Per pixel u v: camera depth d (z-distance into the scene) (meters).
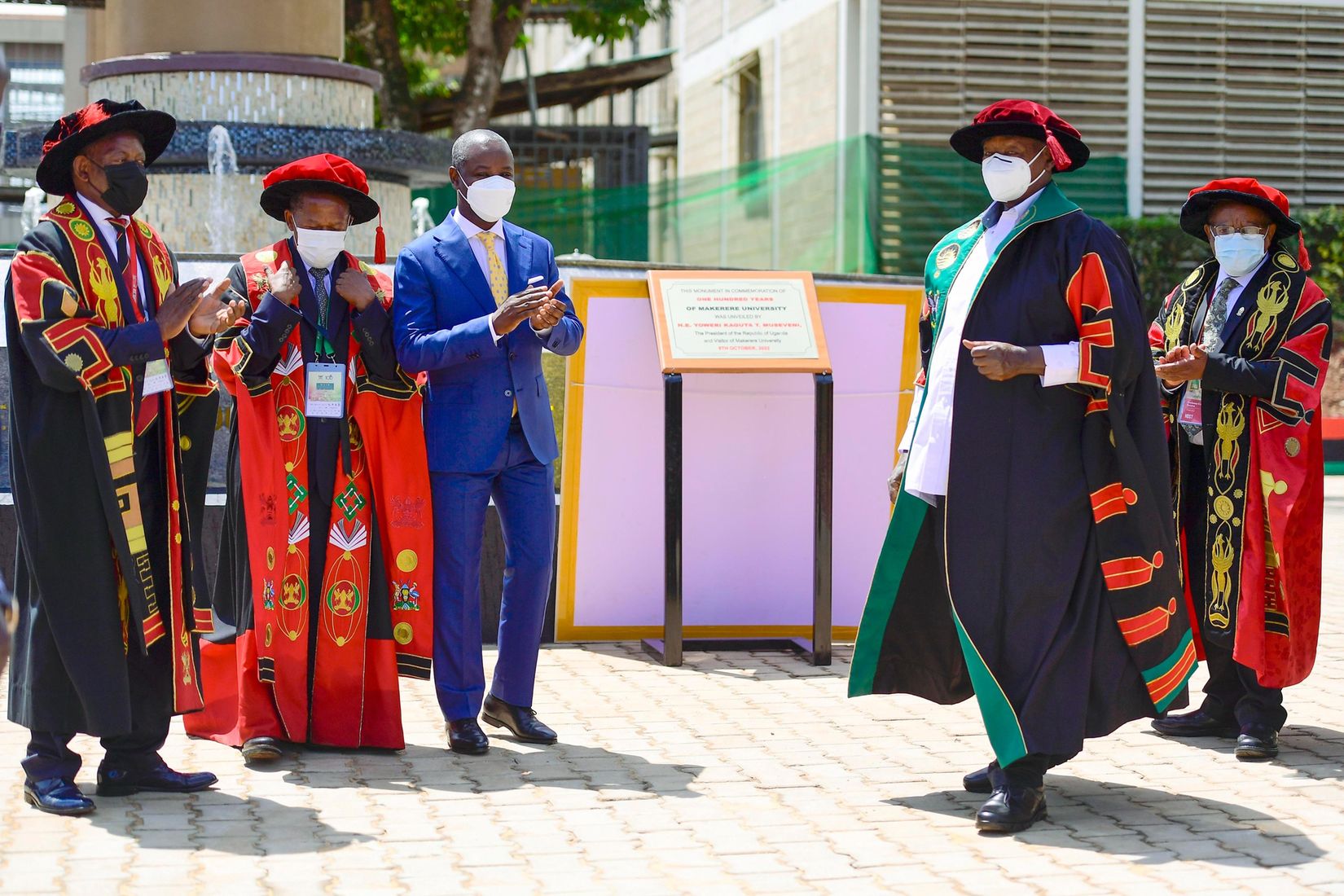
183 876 3.85
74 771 4.48
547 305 4.88
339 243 4.97
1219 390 5.31
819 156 16.16
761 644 7.00
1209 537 5.37
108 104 4.38
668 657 6.57
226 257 6.87
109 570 4.32
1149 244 16.42
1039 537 4.38
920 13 16.88
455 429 5.12
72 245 4.32
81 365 4.19
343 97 9.63
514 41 19.31
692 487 7.01
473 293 5.16
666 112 26.55
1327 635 7.38
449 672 5.16
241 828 4.27
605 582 6.99
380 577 5.09
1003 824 4.27
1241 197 5.32
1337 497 13.56
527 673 5.31
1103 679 4.42
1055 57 17.05
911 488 4.64
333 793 4.62
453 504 5.14
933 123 16.98
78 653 4.28
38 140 9.13
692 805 4.53
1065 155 4.38
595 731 5.41
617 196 16.39
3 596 2.75
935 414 4.62
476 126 17.69
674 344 6.61
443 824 4.32
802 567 7.09
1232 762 5.15
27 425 4.30
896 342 7.10
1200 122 17.28
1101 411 4.43
